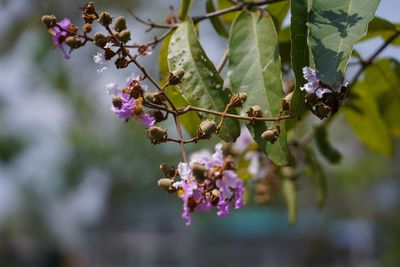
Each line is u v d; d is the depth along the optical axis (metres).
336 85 0.41
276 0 0.49
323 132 0.65
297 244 5.68
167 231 5.92
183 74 0.45
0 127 3.12
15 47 2.41
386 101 0.63
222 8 0.57
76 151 3.27
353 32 0.42
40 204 4.81
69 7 1.57
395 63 0.60
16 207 5.89
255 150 0.61
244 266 5.83
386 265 3.24
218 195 0.44
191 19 0.49
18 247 6.48
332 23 0.43
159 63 0.52
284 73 0.55
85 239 5.57
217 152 0.44
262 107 0.45
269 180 0.65
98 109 3.05
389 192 4.09
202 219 5.02
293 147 0.66
